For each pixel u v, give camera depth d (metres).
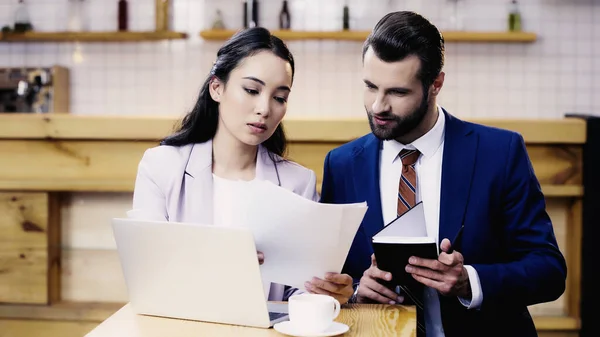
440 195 1.81
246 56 1.69
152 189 1.82
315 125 2.82
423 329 1.68
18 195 2.91
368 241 1.84
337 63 4.93
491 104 4.92
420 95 1.69
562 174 2.84
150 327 1.43
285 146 1.95
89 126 2.85
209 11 4.93
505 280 1.66
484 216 1.79
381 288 1.61
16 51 5.04
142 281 1.49
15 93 4.80
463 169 1.81
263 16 4.90
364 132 2.81
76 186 2.87
